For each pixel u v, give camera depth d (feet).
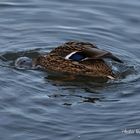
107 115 52.47
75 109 53.36
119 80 59.67
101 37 70.03
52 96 55.72
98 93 56.90
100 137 48.98
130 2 78.59
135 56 65.46
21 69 61.36
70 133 49.55
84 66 61.77
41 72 61.36
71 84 58.95
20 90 56.44
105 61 62.54
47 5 76.95
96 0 78.89
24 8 75.82
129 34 70.79
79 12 75.46
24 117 51.70
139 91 57.21
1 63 62.49
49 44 67.67
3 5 76.23
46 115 52.16
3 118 51.39
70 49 63.36
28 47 66.54
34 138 48.65
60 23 72.69
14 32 69.67
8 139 48.39
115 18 74.54
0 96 55.06
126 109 53.62
